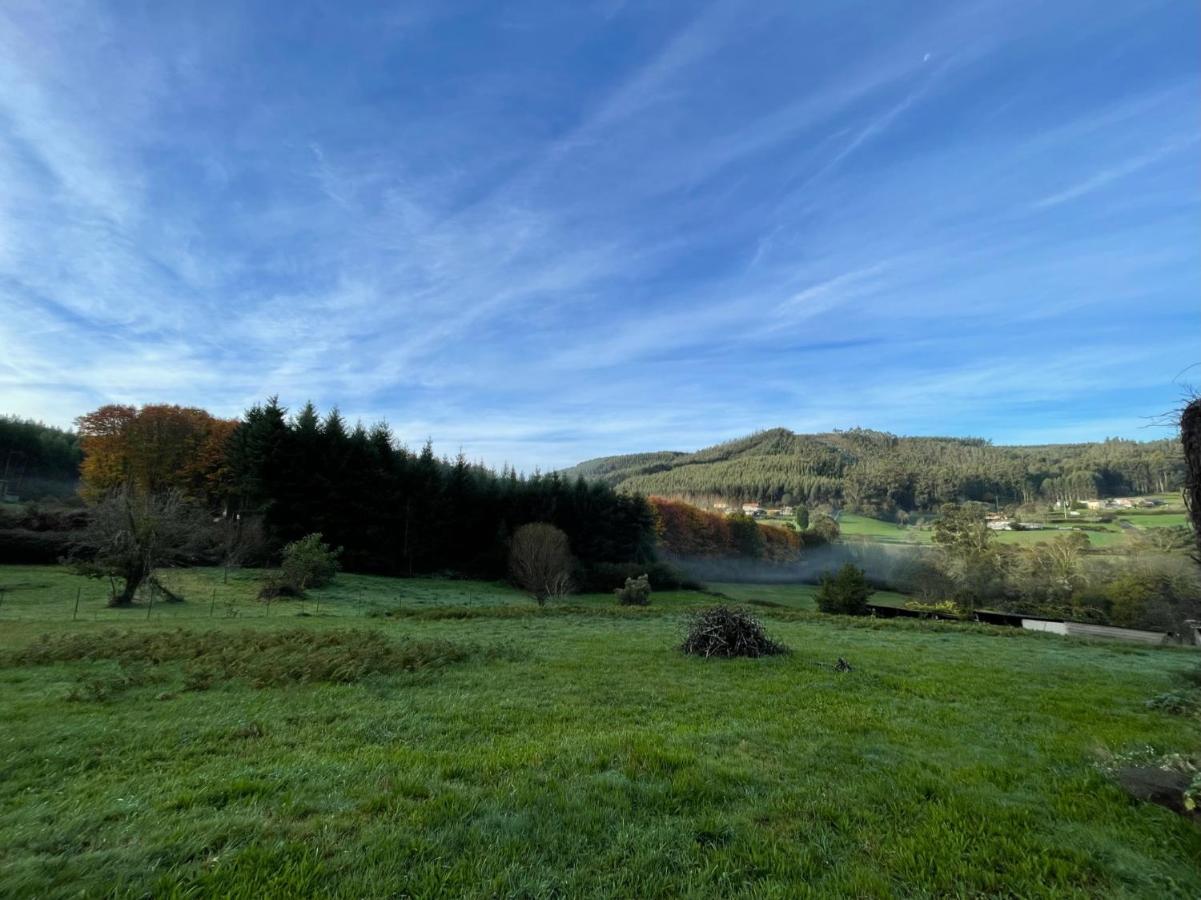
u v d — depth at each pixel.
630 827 3.92
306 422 41.22
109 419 47.25
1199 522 5.05
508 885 3.23
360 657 10.94
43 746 5.84
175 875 3.22
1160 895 3.32
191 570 32.88
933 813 4.28
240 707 7.68
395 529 43.75
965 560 49.50
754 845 3.76
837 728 6.87
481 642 14.43
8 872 3.24
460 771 5.00
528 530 41.47
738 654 12.72
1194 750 5.94
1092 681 10.98
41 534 33.56
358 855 3.47
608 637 16.19
